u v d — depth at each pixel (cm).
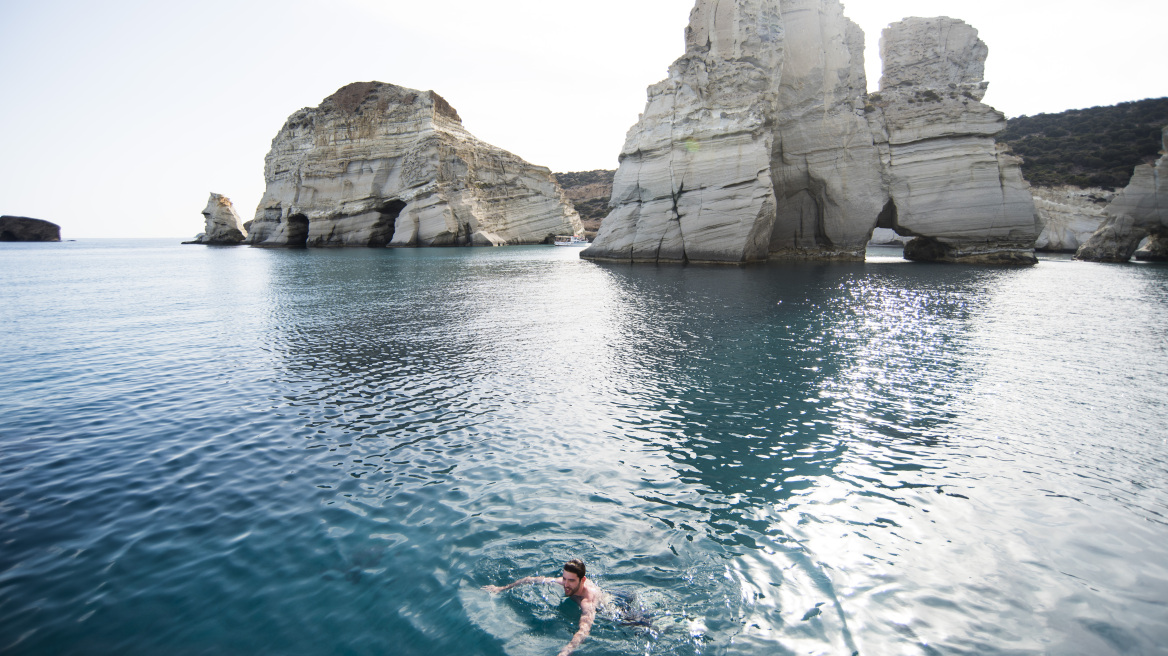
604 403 1102
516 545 620
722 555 604
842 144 4078
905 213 4059
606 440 918
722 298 2422
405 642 477
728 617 510
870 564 591
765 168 3766
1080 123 10006
